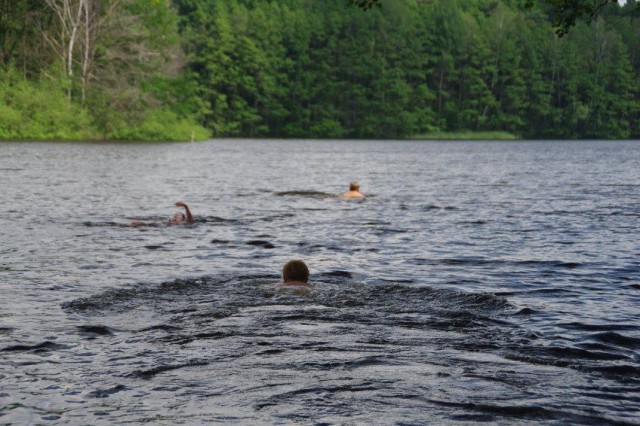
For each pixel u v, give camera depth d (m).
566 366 6.72
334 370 6.48
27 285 10.69
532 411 5.54
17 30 82.81
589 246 15.09
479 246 15.05
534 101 131.88
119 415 5.52
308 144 94.06
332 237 16.27
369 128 124.75
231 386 6.10
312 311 8.66
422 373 6.40
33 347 7.29
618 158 61.62
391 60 128.88
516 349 7.26
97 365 6.71
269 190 28.62
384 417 5.39
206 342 7.39
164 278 11.46
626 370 6.63
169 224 18.03
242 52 121.50
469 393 5.90
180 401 5.78
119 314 8.59
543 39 133.62
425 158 59.72
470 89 128.62
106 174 35.00
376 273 12.11
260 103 124.62
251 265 12.77
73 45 80.50
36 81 80.88
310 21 127.50
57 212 20.31
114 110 82.69
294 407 5.61
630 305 9.59
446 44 131.00
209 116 120.25
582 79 132.12
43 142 69.50
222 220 19.08
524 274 12.01
